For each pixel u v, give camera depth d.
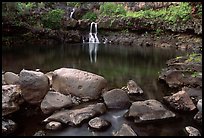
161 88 8.18
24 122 5.68
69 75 7.05
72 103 6.36
